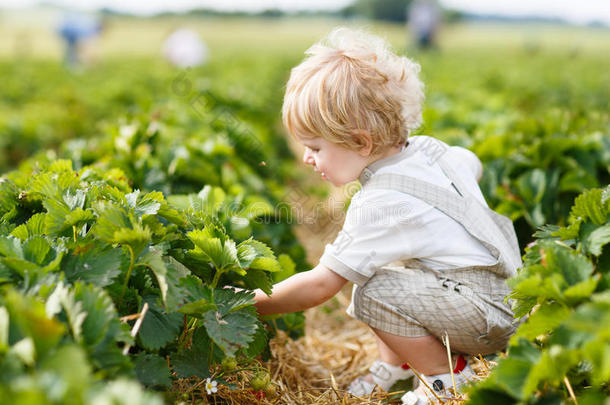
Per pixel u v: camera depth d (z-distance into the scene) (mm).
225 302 1585
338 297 3361
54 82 11695
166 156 3156
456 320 1809
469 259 1848
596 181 2898
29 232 1675
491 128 4441
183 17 69750
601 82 11250
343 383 2352
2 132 5695
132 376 1238
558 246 1543
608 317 1101
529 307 1566
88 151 3266
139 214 1561
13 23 56938
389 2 76375
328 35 2070
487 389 1310
